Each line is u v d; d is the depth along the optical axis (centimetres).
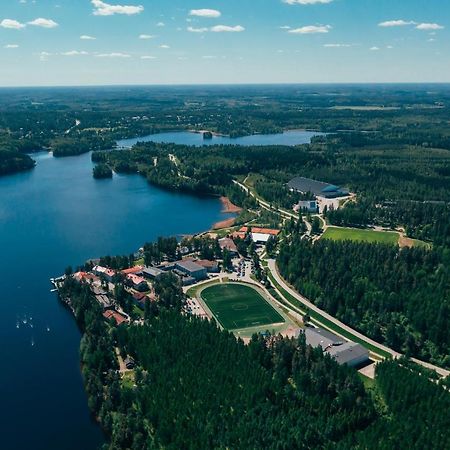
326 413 19188
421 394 19925
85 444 19175
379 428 18188
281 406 19388
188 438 17612
